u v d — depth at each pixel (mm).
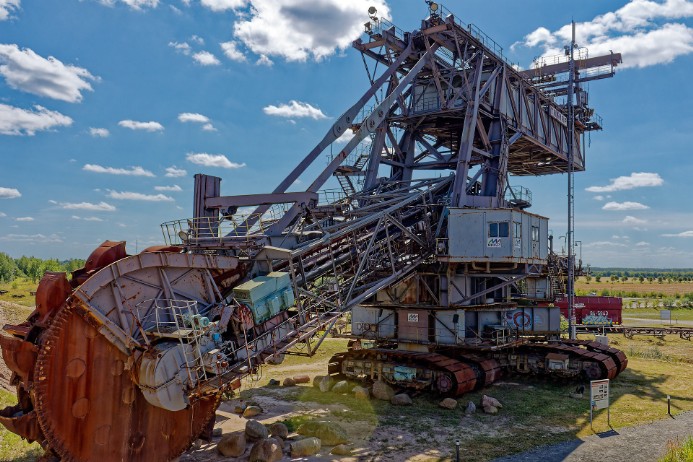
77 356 12148
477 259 24281
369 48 29047
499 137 30156
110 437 12859
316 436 17188
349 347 30531
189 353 13312
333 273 20438
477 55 28781
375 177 30312
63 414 11914
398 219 24344
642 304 87688
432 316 25719
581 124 41562
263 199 19000
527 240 25688
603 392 19797
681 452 15148
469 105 27719
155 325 13703
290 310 18203
